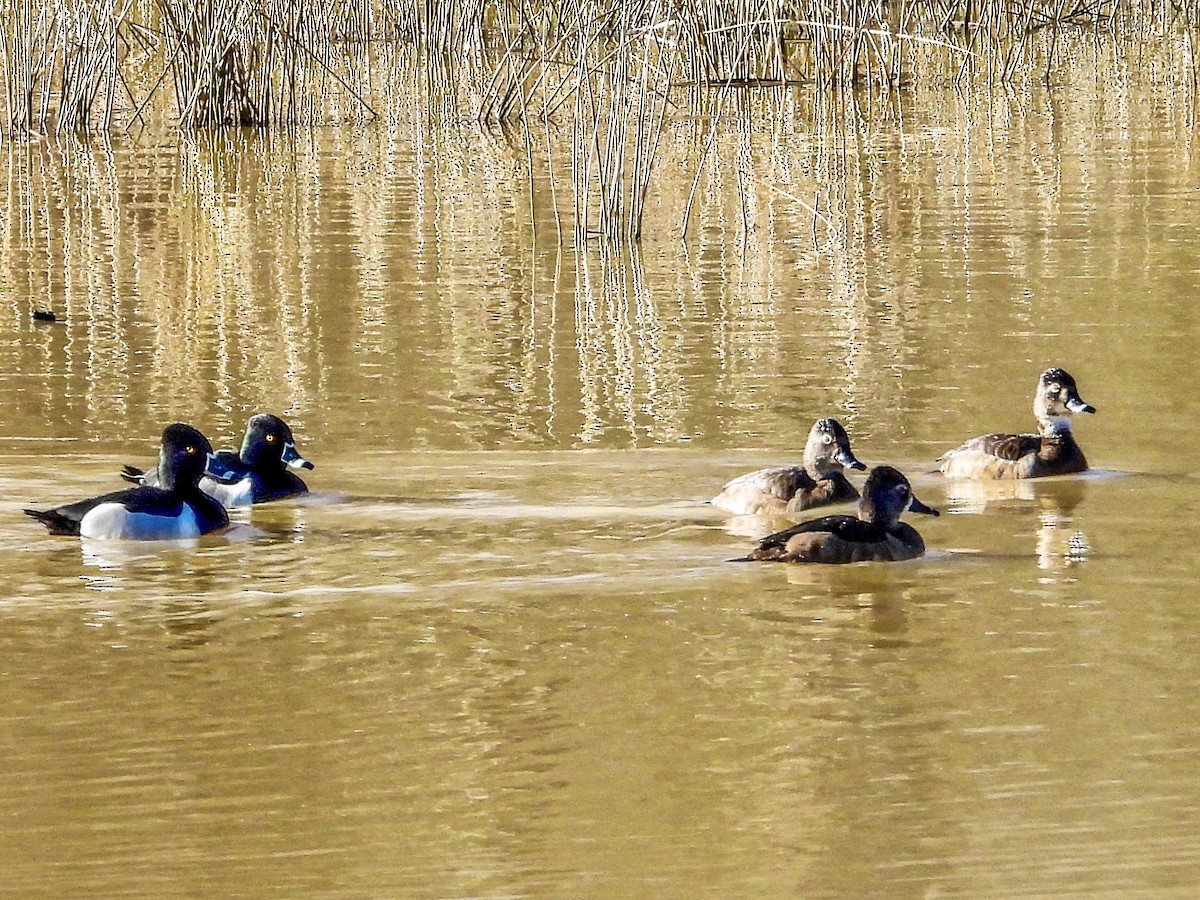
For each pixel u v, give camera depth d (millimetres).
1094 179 29750
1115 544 13789
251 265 25234
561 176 31625
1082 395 18375
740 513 14844
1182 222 26219
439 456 16609
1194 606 12250
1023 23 45938
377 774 9672
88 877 8586
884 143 33969
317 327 21797
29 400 18703
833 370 19531
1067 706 10484
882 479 13656
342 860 8727
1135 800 9250
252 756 9898
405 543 14000
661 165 32469
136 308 22828
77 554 13859
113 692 10883
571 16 34375
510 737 10117
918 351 20203
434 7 43844
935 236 26109
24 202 30062
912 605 12383
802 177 30984
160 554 13836
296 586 12945
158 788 9516
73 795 9438
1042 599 12461
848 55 41781
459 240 26734
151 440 17250
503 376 19547
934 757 9820
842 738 10055
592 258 25453
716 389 18906
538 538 14055
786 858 8688
